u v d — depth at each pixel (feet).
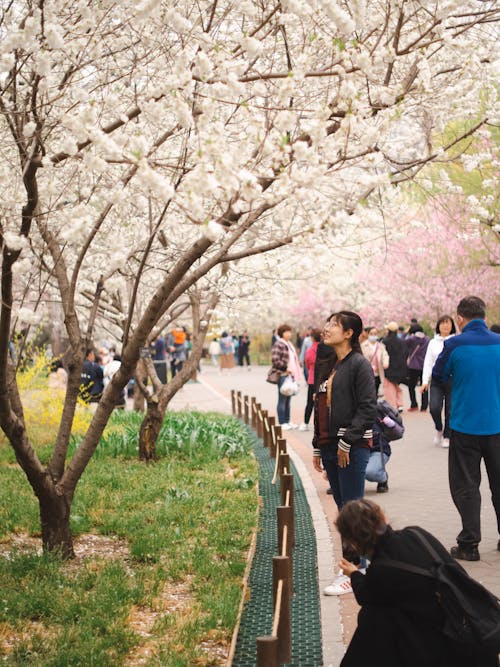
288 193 16.02
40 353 48.93
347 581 20.18
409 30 20.68
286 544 17.99
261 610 19.44
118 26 19.70
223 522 26.63
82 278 36.86
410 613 11.67
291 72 15.75
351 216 18.17
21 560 21.45
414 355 64.44
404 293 104.78
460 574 11.69
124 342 21.67
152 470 36.35
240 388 100.68
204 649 17.04
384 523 12.22
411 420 57.88
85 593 19.93
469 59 18.76
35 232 23.97
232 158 14.79
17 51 18.83
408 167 19.45
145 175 13.79
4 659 16.15
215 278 40.14
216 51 16.47
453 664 11.47
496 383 22.43
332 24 20.10
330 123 19.79
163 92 17.90
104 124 22.86
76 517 26.73
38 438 43.62
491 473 22.43
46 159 16.97
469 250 89.35
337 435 20.70
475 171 50.98
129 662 16.33
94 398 49.24
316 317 159.74
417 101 19.75
